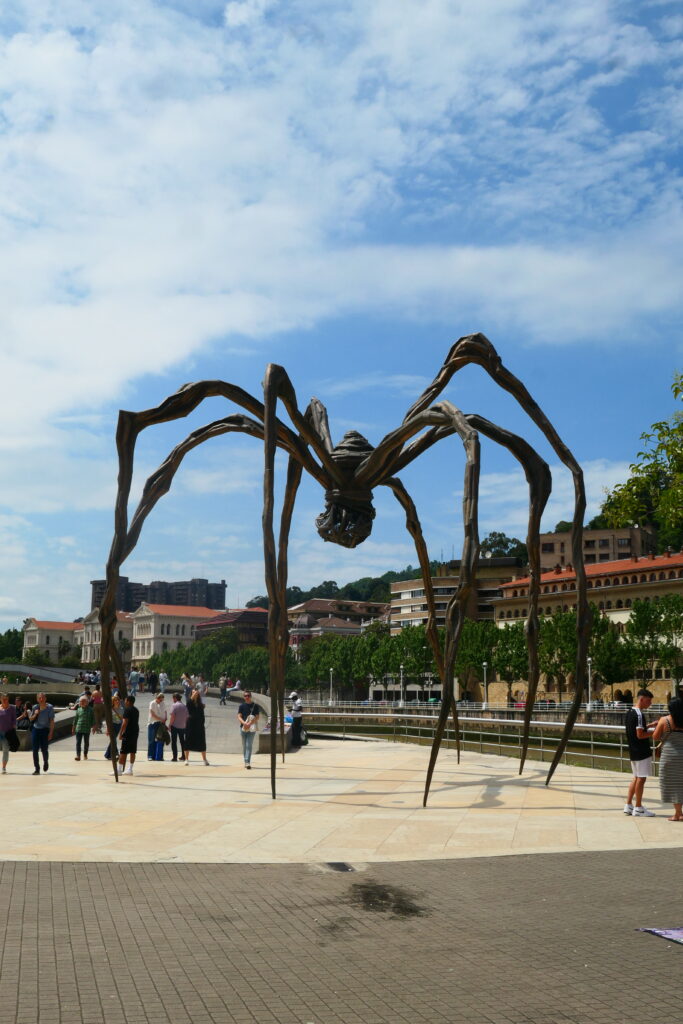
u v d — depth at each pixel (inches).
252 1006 221.8
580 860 412.2
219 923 299.9
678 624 2925.7
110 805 584.4
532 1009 220.8
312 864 402.6
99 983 236.8
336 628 6884.8
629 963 257.6
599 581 3937.0
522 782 714.2
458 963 258.1
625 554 5093.5
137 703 2122.3
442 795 636.7
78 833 476.1
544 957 263.6
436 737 582.6
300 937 284.0
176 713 915.4
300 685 5118.1
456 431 604.1
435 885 360.2
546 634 3346.5
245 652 5270.7
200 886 355.9
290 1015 215.8
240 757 983.0
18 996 225.1
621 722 2436.0
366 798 621.3
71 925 293.3
